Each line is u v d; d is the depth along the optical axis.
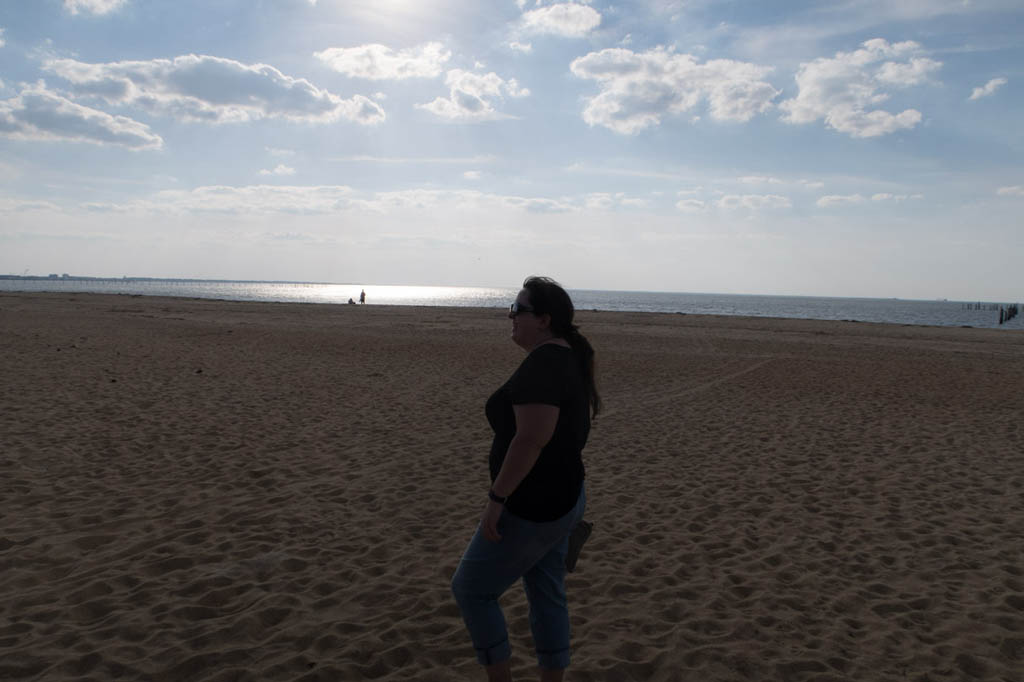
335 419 8.56
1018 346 24.81
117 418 7.96
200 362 13.46
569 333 2.37
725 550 4.51
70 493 5.29
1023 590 3.95
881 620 3.55
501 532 2.21
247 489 5.61
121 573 3.85
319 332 21.81
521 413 2.10
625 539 4.70
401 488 5.75
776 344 22.17
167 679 2.82
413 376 12.88
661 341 22.47
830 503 5.64
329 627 3.29
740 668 3.03
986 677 3.01
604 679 2.91
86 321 23.28
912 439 8.29
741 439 8.13
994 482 6.38
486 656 2.30
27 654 2.95
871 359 18.05
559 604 2.41
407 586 3.79
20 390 9.33
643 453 7.35
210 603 3.54
